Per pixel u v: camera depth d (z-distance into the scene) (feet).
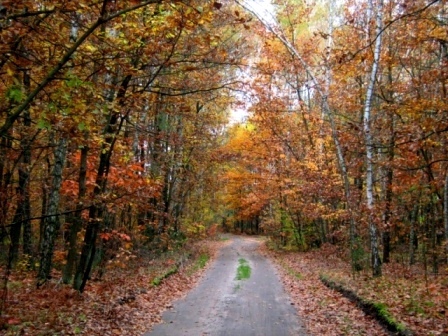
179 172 82.28
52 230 37.42
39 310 28.68
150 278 49.42
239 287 51.57
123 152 43.62
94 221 35.19
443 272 54.54
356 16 61.62
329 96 73.67
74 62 21.75
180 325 32.35
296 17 77.71
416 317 28.89
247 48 44.52
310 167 75.92
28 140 28.43
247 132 102.01
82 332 25.73
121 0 19.02
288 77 82.07
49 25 20.38
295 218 104.12
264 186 105.91
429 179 44.42
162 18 25.46
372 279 46.11
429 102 32.30
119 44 25.43
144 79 35.53
